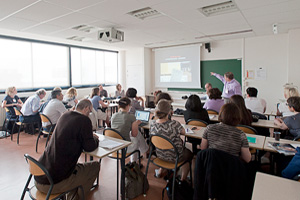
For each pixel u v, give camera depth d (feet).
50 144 5.71
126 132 8.43
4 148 12.96
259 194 3.80
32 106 14.76
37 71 20.30
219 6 11.35
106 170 9.85
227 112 6.21
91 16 12.14
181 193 6.81
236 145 6.01
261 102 12.16
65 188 5.63
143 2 10.01
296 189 3.98
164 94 11.12
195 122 9.71
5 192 8.06
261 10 11.59
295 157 4.81
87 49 24.97
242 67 20.27
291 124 8.14
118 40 15.37
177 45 24.00
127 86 28.12
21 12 11.30
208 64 22.35
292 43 16.70
